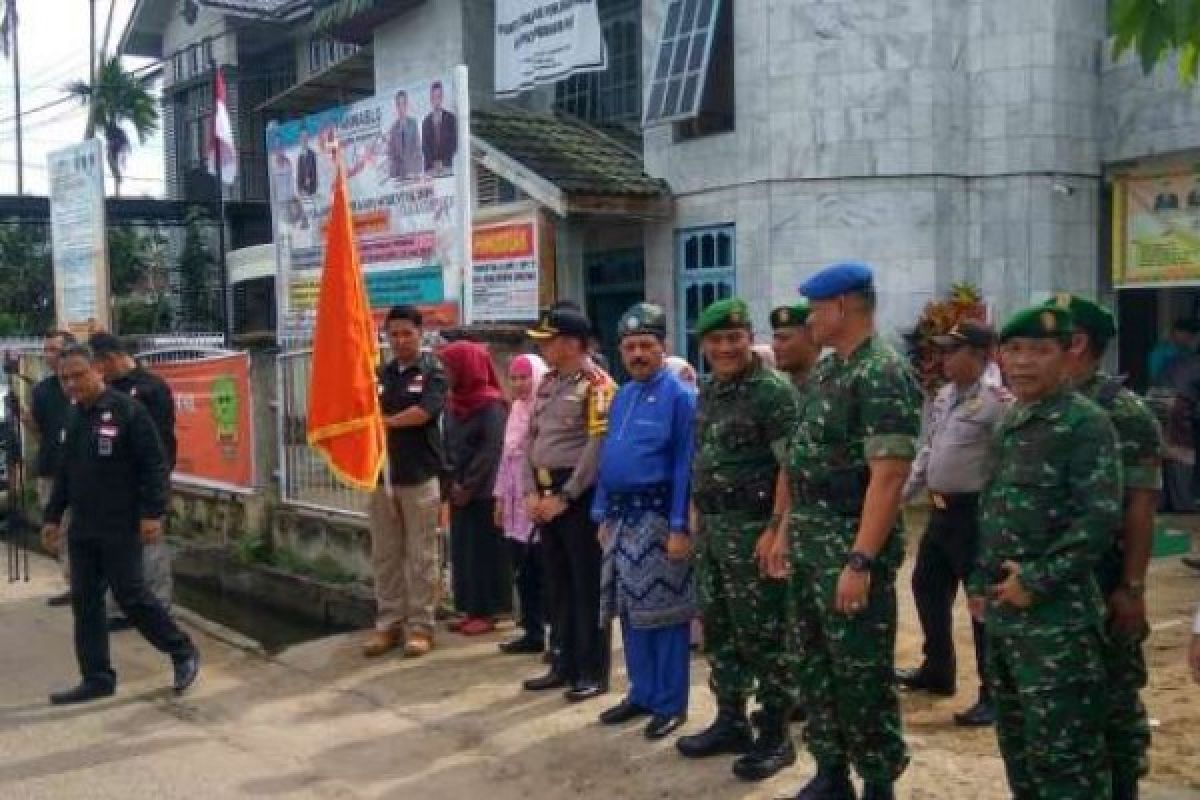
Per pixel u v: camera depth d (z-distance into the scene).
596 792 5.00
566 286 14.30
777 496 4.71
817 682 4.41
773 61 12.07
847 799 4.47
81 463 6.68
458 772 5.37
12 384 12.10
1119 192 11.80
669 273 13.22
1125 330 12.74
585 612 6.14
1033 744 3.74
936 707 5.92
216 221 24.16
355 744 5.82
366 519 8.90
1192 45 3.47
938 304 11.35
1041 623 3.70
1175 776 4.85
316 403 7.04
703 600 5.11
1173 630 7.23
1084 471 3.64
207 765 5.65
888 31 11.82
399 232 9.97
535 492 6.25
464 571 7.68
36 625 8.69
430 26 16.53
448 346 7.63
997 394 5.68
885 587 4.21
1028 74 11.79
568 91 15.97
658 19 13.31
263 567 9.87
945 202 11.97
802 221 12.07
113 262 26.03
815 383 4.37
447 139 9.30
